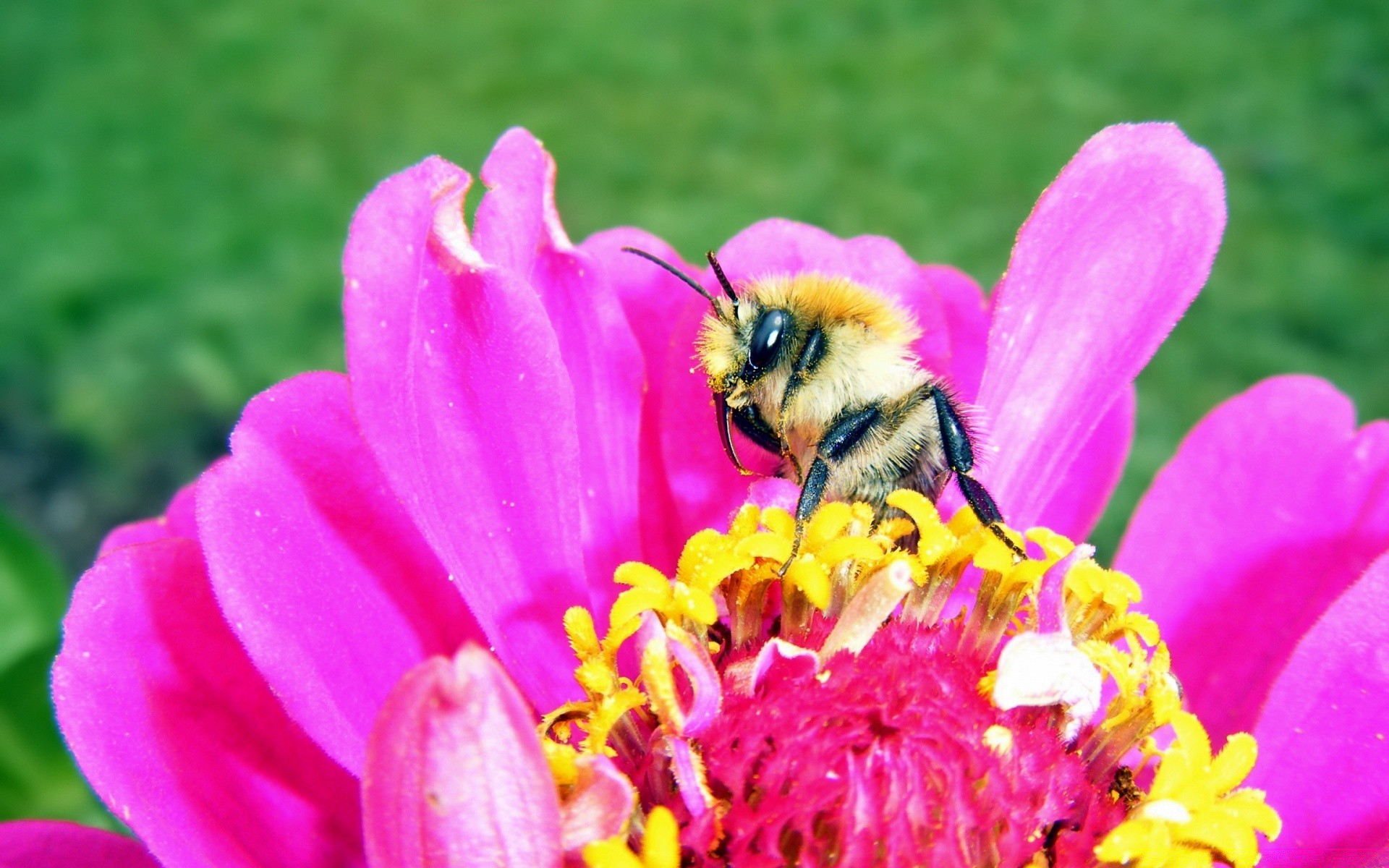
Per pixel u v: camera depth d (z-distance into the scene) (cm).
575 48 29
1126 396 9
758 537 8
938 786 7
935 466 9
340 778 8
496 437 8
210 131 26
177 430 20
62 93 27
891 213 24
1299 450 9
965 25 29
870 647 8
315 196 25
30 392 20
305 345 21
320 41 29
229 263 23
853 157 26
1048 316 9
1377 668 8
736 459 9
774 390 9
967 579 9
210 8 30
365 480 8
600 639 9
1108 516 19
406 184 7
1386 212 24
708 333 9
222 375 21
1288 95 27
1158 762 8
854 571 8
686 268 10
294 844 8
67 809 10
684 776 7
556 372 8
